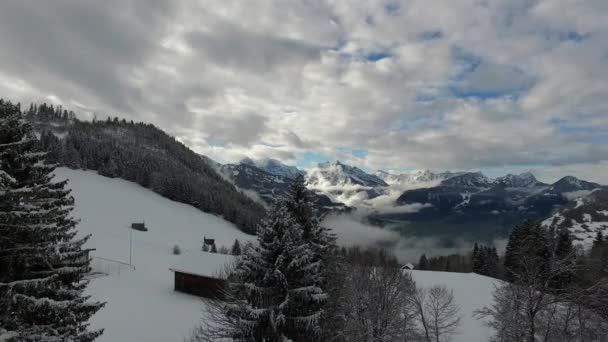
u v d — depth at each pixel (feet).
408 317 95.09
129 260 243.40
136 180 595.88
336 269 84.53
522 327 76.48
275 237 63.46
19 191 41.57
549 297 76.64
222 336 69.15
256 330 62.34
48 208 45.83
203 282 160.66
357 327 83.71
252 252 64.49
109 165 592.60
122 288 167.84
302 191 81.61
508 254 212.43
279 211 65.92
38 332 43.19
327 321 79.20
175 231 408.26
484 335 113.19
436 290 115.24
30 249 42.91
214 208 561.43
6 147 43.75
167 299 153.69
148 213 453.17
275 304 62.69
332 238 85.87
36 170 45.85
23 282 41.96
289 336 63.52
